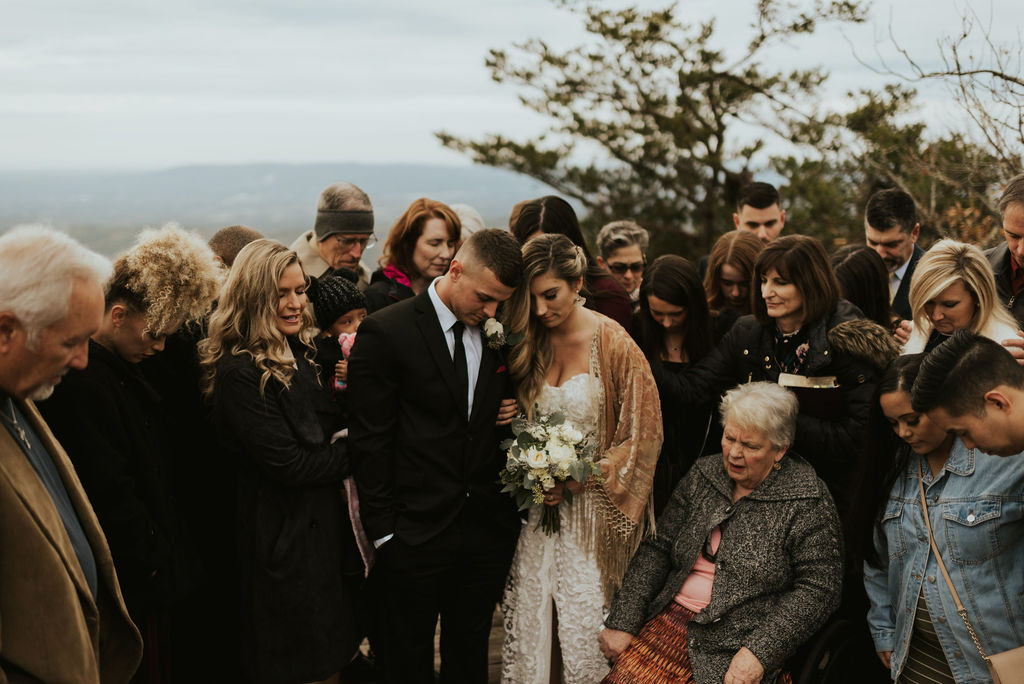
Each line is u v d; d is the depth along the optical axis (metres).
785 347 3.02
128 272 2.27
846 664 2.70
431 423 2.67
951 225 5.60
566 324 2.85
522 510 2.86
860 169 9.26
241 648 2.57
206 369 2.62
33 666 1.68
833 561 2.56
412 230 3.58
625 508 2.82
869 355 2.79
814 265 2.91
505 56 13.30
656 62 12.80
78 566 1.80
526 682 2.87
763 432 2.58
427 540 2.63
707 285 3.80
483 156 13.52
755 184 4.78
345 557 2.70
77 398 2.13
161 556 2.27
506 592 2.93
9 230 1.71
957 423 1.90
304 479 2.52
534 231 3.38
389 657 2.74
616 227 4.04
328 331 2.96
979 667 2.20
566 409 2.80
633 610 2.77
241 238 3.47
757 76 12.28
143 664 2.45
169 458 2.52
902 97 7.68
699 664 2.56
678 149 12.99
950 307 2.60
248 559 2.54
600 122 13.38
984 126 3.87
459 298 2.60
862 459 2.50
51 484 1.84
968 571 2.20
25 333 1.66
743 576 2.59
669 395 3.11
